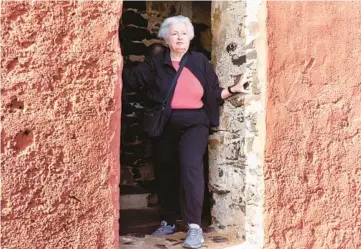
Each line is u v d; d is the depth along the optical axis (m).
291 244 3.44
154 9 5.12
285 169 3.44
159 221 4.25
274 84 3.42
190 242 3.52
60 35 2.79
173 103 3.74
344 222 3.62
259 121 3.46
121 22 4.99
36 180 2.71
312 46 3.55
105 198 2.88
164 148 3.92
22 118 2.69
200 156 3.70
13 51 2.68
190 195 3.60
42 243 2.71
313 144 3.53
